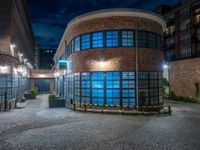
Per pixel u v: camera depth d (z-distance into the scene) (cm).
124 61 1848
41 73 5072
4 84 2098
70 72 2336
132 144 956
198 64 2844
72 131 1196
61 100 2361
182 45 4194
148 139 1034
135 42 1869
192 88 2936
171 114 1811
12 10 2334
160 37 2094
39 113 1872
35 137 1075
